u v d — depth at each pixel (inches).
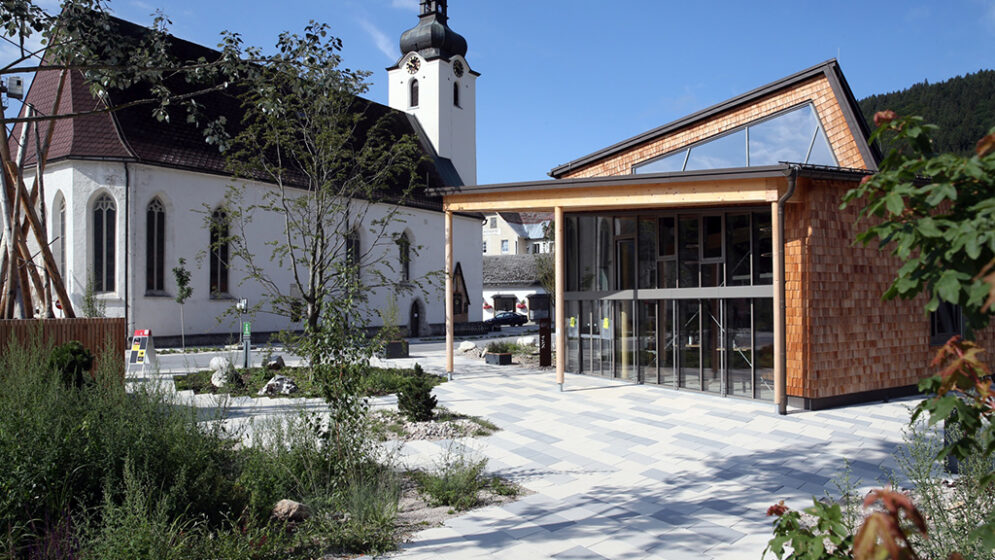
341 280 320.5
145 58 373.1
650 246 630.5
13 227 609.0
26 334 552.1
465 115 1871.3
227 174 1139.9
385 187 747.4
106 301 1014.4
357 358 302.4
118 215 1031.0
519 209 629.6
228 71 402.6
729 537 249.6
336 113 661.3
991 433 93.1
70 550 195.3
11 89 630.5
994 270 82.6
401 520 267.6
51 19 358.0
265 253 1198.3
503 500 295.6
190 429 271.9
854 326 523.5
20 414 224.7
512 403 539.5
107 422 247.6
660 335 620.4
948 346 97.3
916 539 176.6
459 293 1707.7
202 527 221.6
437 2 1801.2
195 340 1103.6
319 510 256.2
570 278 725.9
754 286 531.2
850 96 544.1
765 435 422.0
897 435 417.7
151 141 1078.4
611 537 249.1
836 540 102.6
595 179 553.9
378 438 391.2
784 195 470.3
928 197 94.7
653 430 437.7
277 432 310.5
